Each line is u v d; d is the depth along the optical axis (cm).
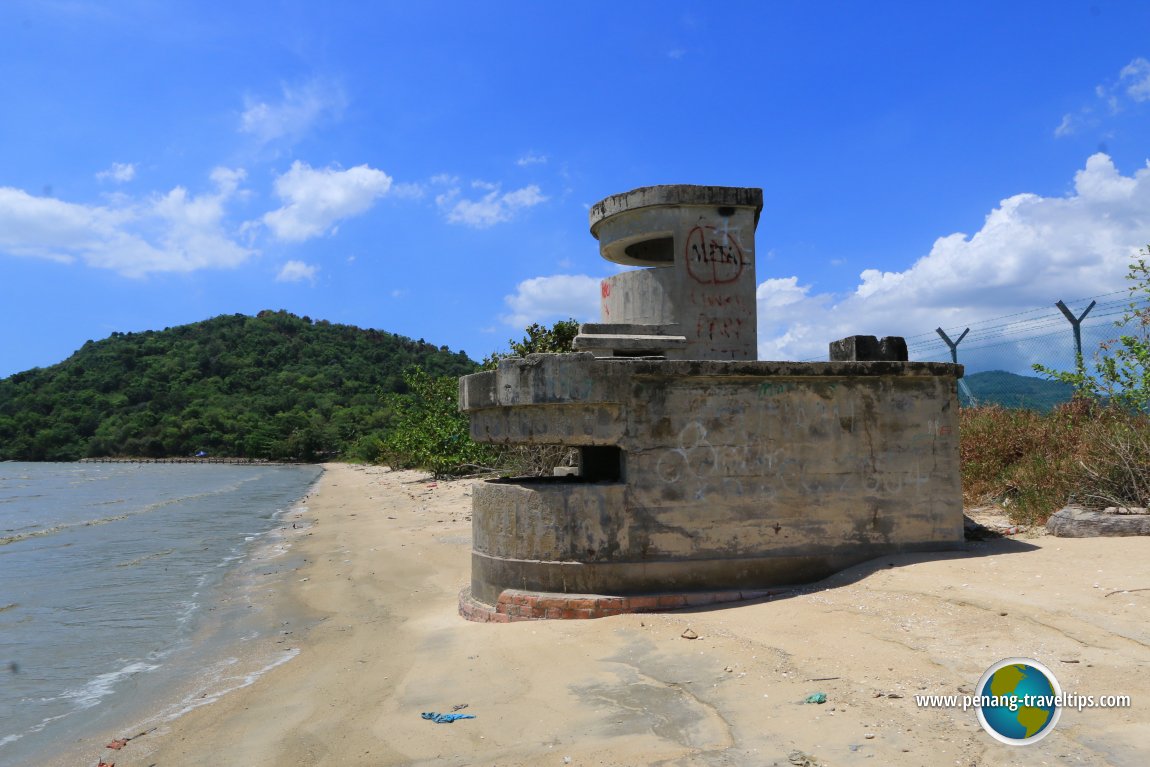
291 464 8588
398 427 4122
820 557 778
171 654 876
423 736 510
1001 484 1148
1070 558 708
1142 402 1062
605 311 1218
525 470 2206
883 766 394
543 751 462
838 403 792
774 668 550
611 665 603
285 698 649
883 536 791
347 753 503
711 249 1138
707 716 486
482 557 825
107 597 1215
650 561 755
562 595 754
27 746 606
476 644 697
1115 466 940
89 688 764
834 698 485
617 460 944
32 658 878
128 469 7581
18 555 1700
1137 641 498
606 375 755
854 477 790
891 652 547
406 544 1512
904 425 803
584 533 759
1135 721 405
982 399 1453
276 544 1764
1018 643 525
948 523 802
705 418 770
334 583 1206
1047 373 1169
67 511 2875
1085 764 374
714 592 749
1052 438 1162
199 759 535
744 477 771
